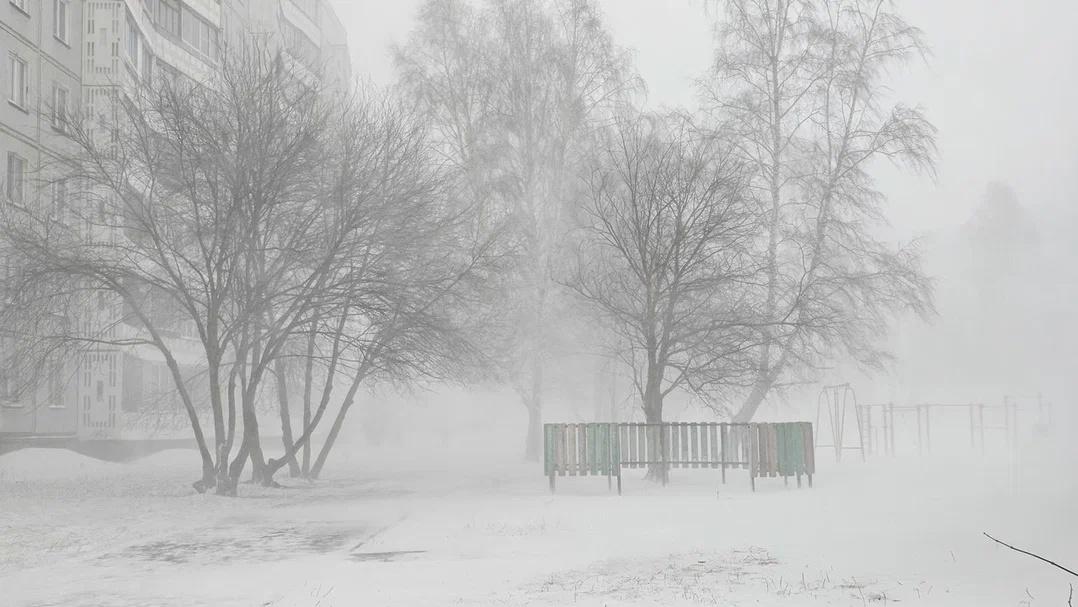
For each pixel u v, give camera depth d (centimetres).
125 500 2217
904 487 2228
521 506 2025
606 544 1432
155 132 2395
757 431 2380
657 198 2762
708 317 2745
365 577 1177
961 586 986
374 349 2489
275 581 1160
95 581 1178
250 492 2494
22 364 2675
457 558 1330
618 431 2417
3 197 2783
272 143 2348
